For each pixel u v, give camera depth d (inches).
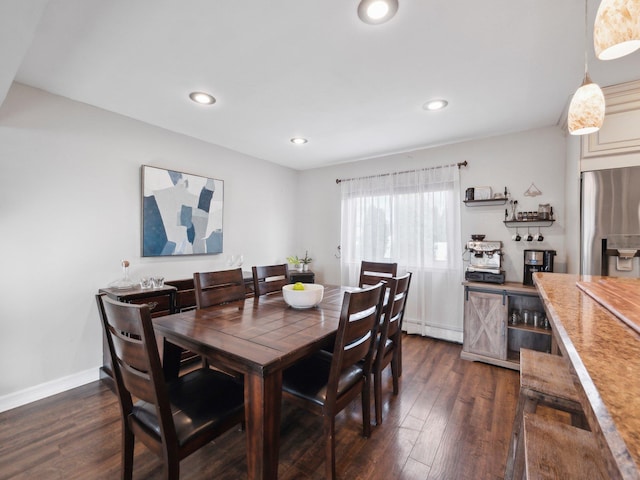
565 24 59.1
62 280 90.5
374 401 80.6
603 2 33.5
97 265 97.9
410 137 125.3
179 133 121.6
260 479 46.5
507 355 106.6
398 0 53.1
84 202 95.0
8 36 51.0
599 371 20.8
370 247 156.1
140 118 106.7
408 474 58.9
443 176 135.2
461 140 129.3
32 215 84.9
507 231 121.0
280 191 173.8
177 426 47.2
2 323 80.4
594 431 16.5
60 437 68.9
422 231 139.9
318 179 179.5
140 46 66.6
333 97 90.9
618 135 81.9
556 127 111.9
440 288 136.3
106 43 65.5
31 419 75.8
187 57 70.8
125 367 48.2
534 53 68.7
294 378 63.4
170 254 116.6
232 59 71.6
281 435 71.2
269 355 47.9
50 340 88.1
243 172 150.5
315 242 180.5
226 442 68.3
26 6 44.6
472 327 112.7
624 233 81.1
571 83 82.0
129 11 55.9
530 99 91.7
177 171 119.5
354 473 59.2
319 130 118.3
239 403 53.5
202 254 130.4
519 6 54.4
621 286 51.6
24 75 78.7
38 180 85.8
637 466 12.2
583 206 86.5
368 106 96.7
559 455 32.8
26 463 60.8
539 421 39.2
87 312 95.4
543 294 47.2
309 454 64.8
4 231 80.4
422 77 79.4
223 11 56.0
